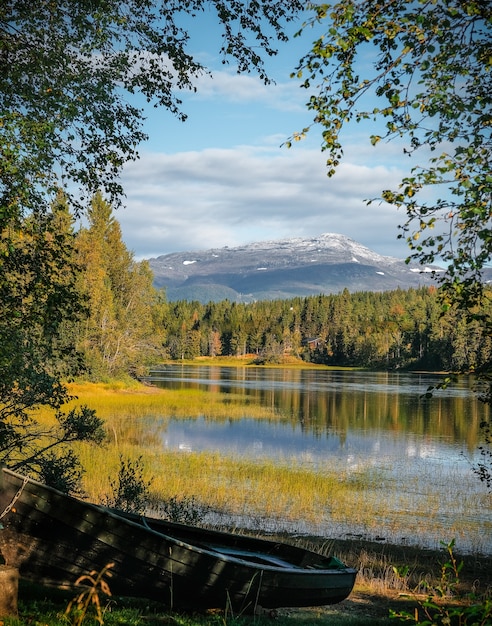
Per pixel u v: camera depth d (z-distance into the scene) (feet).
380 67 18.60
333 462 85.20
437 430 120.67
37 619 18.43
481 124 19.24
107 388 192.85
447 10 17.16
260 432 114.93
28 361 33.60
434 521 55.98
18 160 23.58
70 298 29.04
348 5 17.16
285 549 30.71
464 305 23.44
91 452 77.00
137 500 43.62
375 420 136.67
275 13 30.42
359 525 54.19
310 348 640.58
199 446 96.37
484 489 69.56
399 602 31.55
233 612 25.53
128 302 228.22
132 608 24.26
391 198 18.44
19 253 28.35
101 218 224.53
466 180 17.56
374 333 549.95
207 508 56.59
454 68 18.22
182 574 24.21
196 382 271.90
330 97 18.25
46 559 23.38
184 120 32.19
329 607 30.35
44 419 92.22
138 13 30.17
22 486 22.18
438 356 437.17
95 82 30.19
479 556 44.96
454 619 20.38
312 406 166.81
